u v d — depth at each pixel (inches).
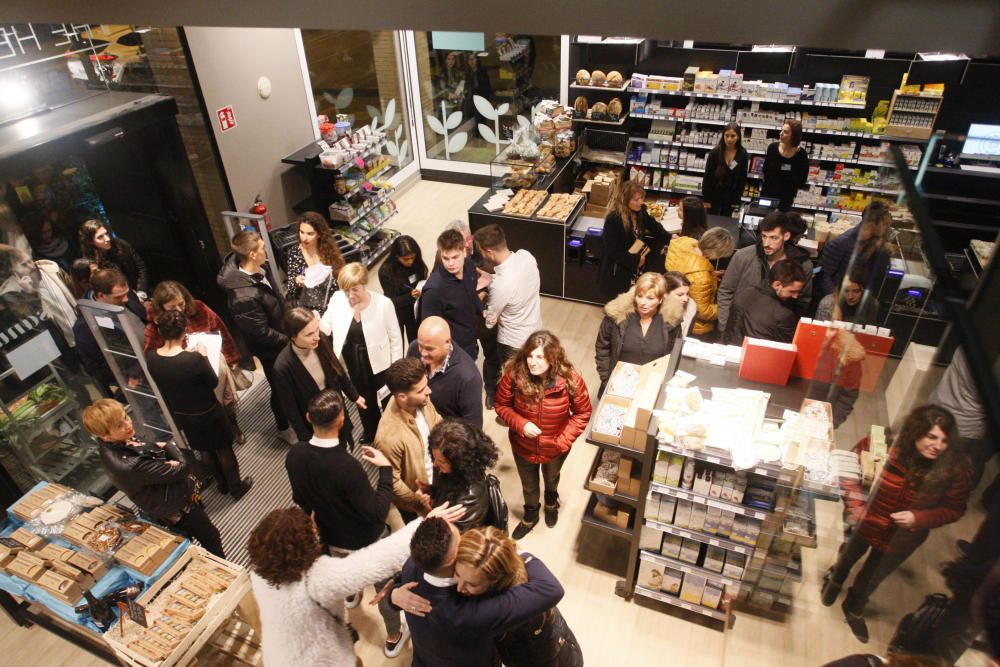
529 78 346.9
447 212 357.7
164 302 173.5
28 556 138.6
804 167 253.9
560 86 340.5
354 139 305.9
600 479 148.2
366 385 182.4
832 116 276.1
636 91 297.6
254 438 210.4
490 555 90.5
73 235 225.6
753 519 133.9
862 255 89.2
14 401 173.2
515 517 181.3
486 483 123.2
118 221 235.1
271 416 219.5
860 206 278.5
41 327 179.5
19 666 152.3
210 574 134.9
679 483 136.3
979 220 243.9
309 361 159.9
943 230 245.4
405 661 147.1
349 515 131.5
